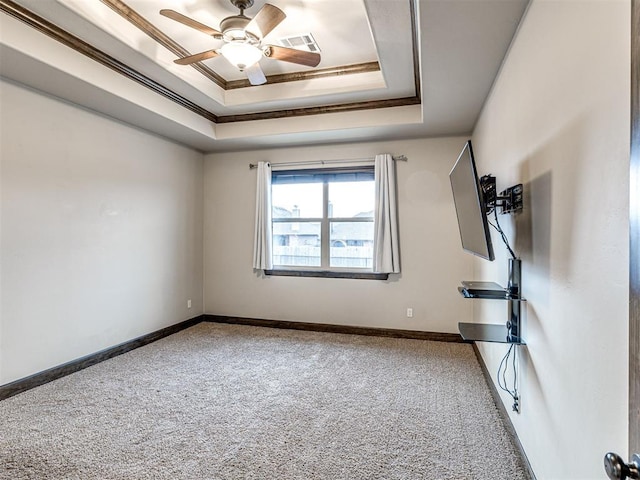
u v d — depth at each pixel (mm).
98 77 2896
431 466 1956
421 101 3365
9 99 2754
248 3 2379
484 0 1757
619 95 980
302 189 4809
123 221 3793
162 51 2982
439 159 4262
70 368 3203
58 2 2201
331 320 4637
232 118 4301
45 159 3016
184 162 4730
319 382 3049
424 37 2092
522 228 1936
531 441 1796
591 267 1146
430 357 3652
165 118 3662
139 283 4004
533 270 1749
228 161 5047
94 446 2119
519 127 1986
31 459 1994
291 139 4414
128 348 3824
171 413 2518
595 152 1118
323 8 2477
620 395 979
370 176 4551
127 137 3826
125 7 2492
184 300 4762
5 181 2740
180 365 3426
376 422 2408
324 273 4645
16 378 2814
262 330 4691
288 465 1966
